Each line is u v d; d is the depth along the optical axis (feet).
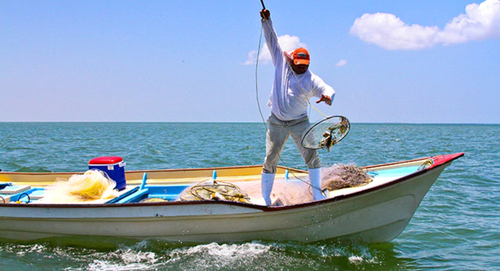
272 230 18.15
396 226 18.79
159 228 18.13
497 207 28.58
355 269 17.11
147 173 25.88
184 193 19.97
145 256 17.81
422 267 17.94
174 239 18.40
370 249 19.04
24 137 124.88
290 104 16.67
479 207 28.58
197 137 134.21
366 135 159.63
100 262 17.29
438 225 24.32
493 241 21.58
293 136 17.49
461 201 30.22
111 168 21.54
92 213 18.08
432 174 17.69
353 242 18.81
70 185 20.22
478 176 41.34
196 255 17.69
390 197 17.74
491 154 67.97
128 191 21.70
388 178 20.99
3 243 19.27
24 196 21.76
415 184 17.71
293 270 16.60
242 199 18.76
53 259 17.58
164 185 23.65
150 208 17.75
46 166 49.67
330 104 15.98
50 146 83.87
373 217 18.17
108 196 20.26
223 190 19.27
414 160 21.83
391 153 69.56
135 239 18.52
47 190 22.56
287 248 18.24
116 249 18.56
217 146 87.30
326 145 17.38
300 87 16.44
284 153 61.57
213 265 16.84
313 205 17.17
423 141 113.60
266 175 18.33
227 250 17.98
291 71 16.66
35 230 18.94
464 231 23.21
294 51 16.55
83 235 18.67
